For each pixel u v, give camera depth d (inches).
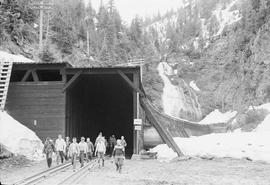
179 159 1045.2
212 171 807.7
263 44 3125.0
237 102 3535.9
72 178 660.1
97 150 867.4
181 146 1264.8
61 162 921.5
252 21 3651.6
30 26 2554.1
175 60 5196.9
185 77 4783.5
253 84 3095.5
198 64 4869.6
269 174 757.3
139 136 1266.0
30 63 1254.3
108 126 2044.8
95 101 1940.2
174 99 4333.2
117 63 4205.2
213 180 668.7
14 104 1240.2
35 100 1243.8
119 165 769.6
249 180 671.8
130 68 1273.4
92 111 1940.2
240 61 3767.2
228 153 1087.0
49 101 1241.4
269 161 968.3
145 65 4498.0
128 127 2053.4
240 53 3929.6
